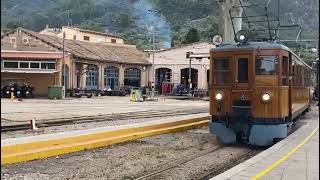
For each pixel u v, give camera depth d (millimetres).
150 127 16688
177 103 41281
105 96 52750
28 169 9859
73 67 49219
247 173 8156
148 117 23344
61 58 47094
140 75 62594
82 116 22266
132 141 15156
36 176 9180
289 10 44000
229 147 14758
